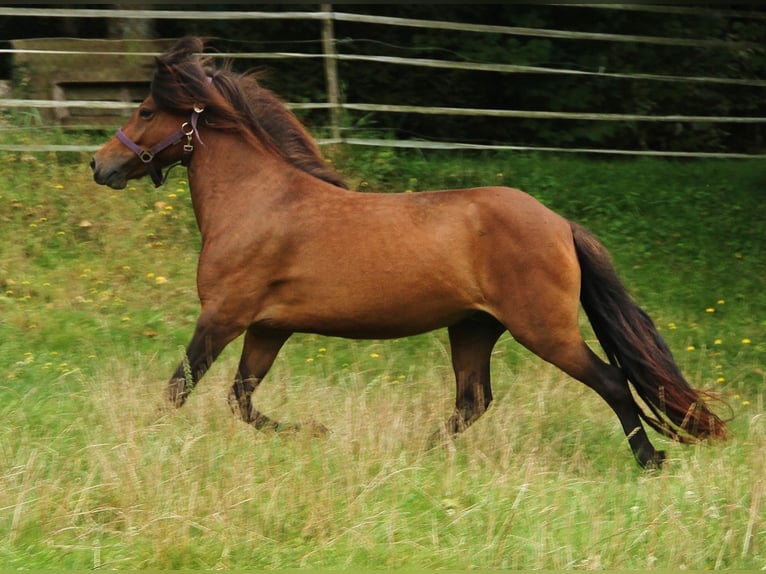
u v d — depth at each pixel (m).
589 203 18.62
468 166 19.33
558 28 21.98
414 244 10.36
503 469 9.71
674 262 17.00
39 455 9.52
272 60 20.89
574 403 11.88
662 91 22.34
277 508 8.64
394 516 8.48
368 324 10.58
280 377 12.56
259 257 10.58
